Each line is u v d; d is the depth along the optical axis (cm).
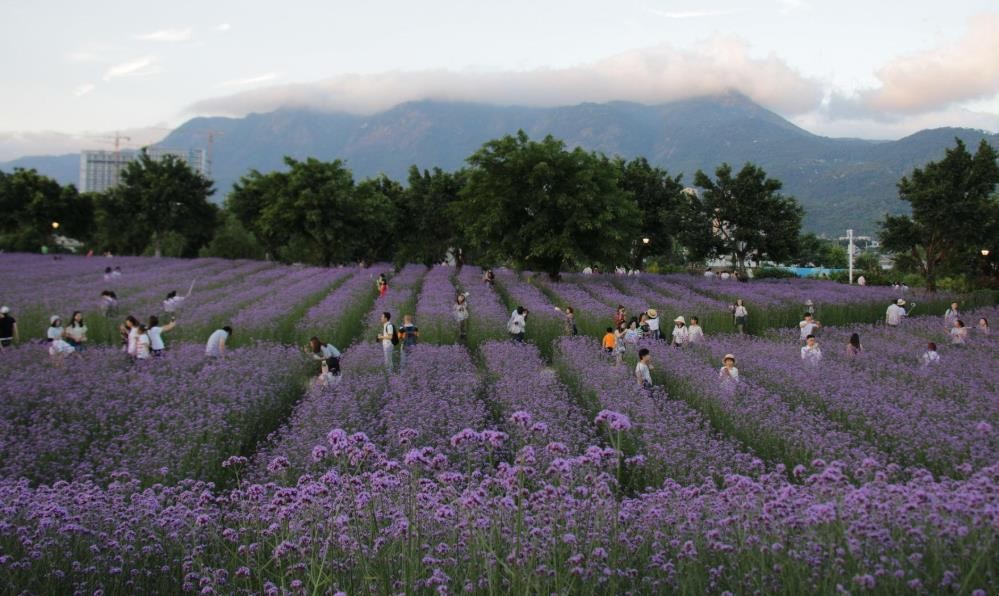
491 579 494
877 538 519
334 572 546
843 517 564
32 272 4441
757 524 585
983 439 1078
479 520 565
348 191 5859
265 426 1405
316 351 1667
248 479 969
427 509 645
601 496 652
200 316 2528
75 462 1028
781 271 6250
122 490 800
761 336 2822
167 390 1413
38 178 7481
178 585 594
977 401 1433
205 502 733
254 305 2911
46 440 1063
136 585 588
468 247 6169
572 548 550
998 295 4138
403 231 6347
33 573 566
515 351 2089
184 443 1063
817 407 1448
